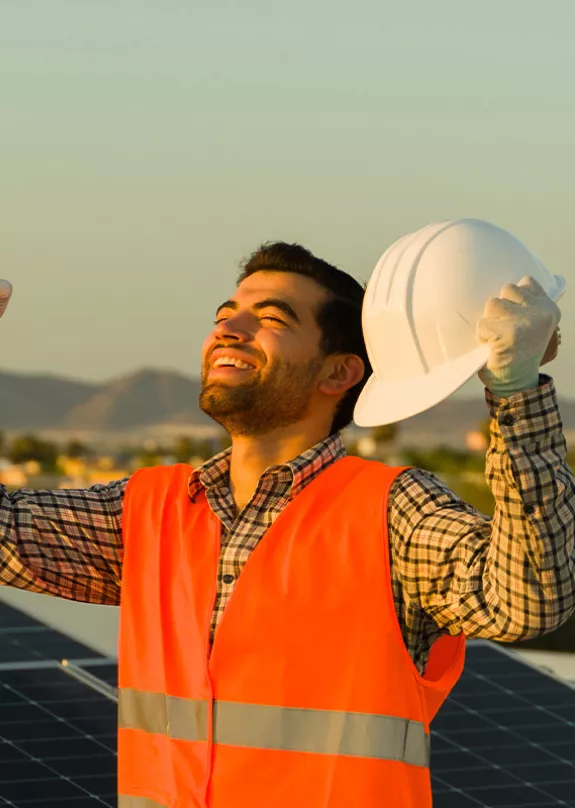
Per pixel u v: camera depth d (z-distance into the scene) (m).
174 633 4.71
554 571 3.94
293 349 4.73
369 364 4.89
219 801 4.46
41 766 7.17
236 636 4.52
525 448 3.92
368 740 4.38
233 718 4.49
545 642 16.48
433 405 4.44
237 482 4.83
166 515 4.92
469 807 7.02
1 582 5.02
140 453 102.62
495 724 8.22
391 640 4.41
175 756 4.59
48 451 109.44
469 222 4.64
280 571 4.53
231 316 4.85
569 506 3.97
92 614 11.27
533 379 3.96
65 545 5.03
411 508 4.44
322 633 4.45
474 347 4.50
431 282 4.54
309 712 4.43
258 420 4.73
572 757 7.75
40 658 9.43
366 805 4.36
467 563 4.19
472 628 4.20
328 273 4.87
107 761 7.29
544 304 3.97
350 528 4.52
